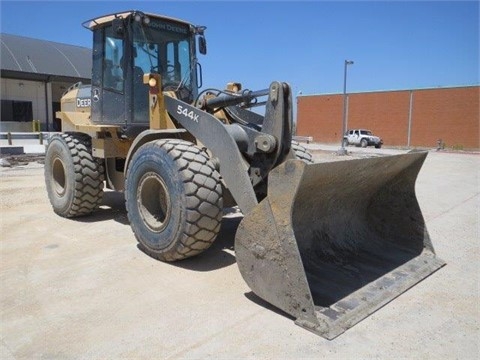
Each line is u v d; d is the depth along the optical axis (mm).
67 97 6816
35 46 32469
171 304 3207
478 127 32844
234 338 2742
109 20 5184
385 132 37500
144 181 4125
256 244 3146
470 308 3229
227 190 4281
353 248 4043
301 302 2904
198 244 3812
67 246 4551
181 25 5461
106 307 3156
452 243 4918
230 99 4336
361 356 2568
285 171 2938
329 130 41156
